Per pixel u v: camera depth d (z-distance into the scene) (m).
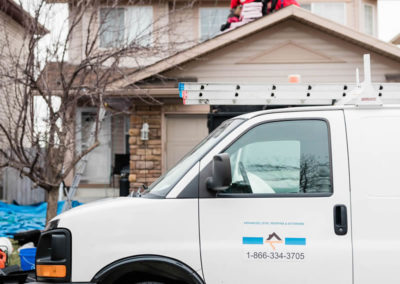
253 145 3.51
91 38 9.95
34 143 7.16
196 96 4.11
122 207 3.36
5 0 9.04
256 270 3.22
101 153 15.05
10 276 3.74
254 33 10.55
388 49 10.02
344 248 3.20
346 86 4.10
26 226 9.28
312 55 10.59
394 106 3.47
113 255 3.29
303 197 3.30
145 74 9.77
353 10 16.77
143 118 10.98
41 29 7.46
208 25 16.09
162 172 10.89
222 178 3.13
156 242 3.29
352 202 3.27
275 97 4.11
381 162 3.34
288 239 3.24
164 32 8.13
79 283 3.28
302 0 16.75
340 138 3.41
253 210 3.29
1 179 12.81
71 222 3.35
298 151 3.47
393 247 3.20
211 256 3.25
